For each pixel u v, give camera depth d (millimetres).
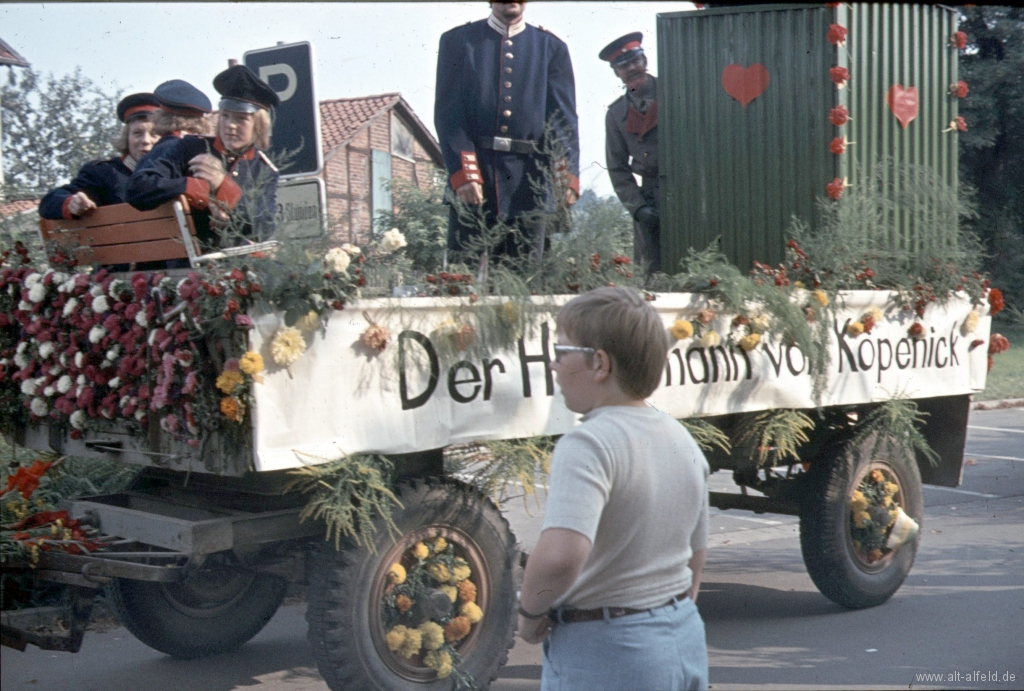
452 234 5117
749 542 7211
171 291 3369
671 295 4262
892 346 5266
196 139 3957
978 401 15156
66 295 3777
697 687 2090
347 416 3371
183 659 4504
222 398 3238
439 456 3859
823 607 5484
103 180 4516
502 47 5312
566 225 4699
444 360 3621
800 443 5105
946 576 6156
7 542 3598
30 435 4176
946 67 6062
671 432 2109
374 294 3596
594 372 2096
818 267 5023
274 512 3576
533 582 1954
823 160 5430
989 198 16359
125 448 3670
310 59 4145
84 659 4516
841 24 5367
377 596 3564
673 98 5930
